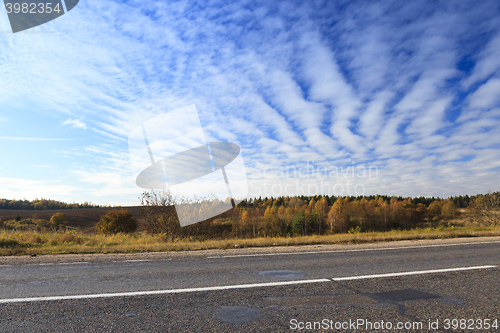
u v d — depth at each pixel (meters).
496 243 9.73
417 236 11.63
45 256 8.00
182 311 3.57
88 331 2.99
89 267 6.37
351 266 6.25
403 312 3.54
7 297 4.13
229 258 7.48
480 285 4.71
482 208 29.94
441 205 70.56
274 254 8.06
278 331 2.99
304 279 5.12
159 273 5.70
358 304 3.82
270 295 4.20
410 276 5.31
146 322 3.22
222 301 3.94
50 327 3.10
